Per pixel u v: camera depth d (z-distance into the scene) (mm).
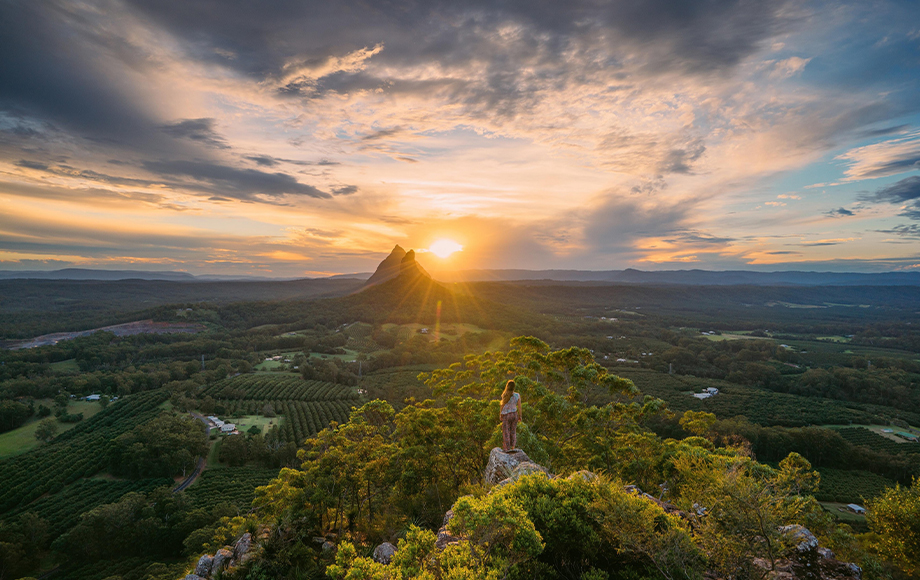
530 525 8211
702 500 11648
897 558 17438
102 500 68250
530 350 30906
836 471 76812
